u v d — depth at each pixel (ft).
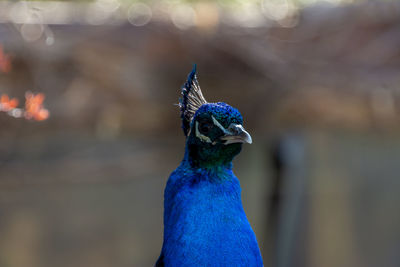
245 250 18.66
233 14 47.50
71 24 45.52
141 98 46.83
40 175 55.67
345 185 67.51
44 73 44.37
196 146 19.33
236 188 19.35
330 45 48.03
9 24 43.60
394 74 47.57
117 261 66.33
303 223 64.39
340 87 48.19
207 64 46.70
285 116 49.34
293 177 62.18
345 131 52.13
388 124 49.57
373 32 47.83
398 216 71.26
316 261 66.59
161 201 65.77
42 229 64.49
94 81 45.91
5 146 52.60
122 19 46.42
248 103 48.44
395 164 69.92
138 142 57.00
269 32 47.39
